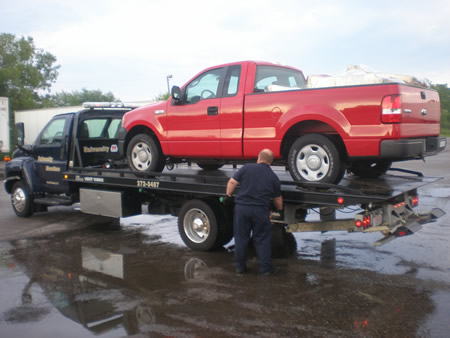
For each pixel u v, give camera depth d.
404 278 4.96
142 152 7.17
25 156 9.53
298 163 5.45
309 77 5.70
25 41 39.41
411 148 4.95
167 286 4.89
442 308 4.10
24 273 5.48
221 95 6.22
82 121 8.51
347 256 5.93
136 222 8.76
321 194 5.15
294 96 5.48
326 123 5.37
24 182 9.27
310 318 3.93
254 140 5.82
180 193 6.79
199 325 3.85
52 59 45.94
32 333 3.77
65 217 9.37
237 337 3.60
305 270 5.36
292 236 7.05
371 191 5.09
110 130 9.22
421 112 5.34
